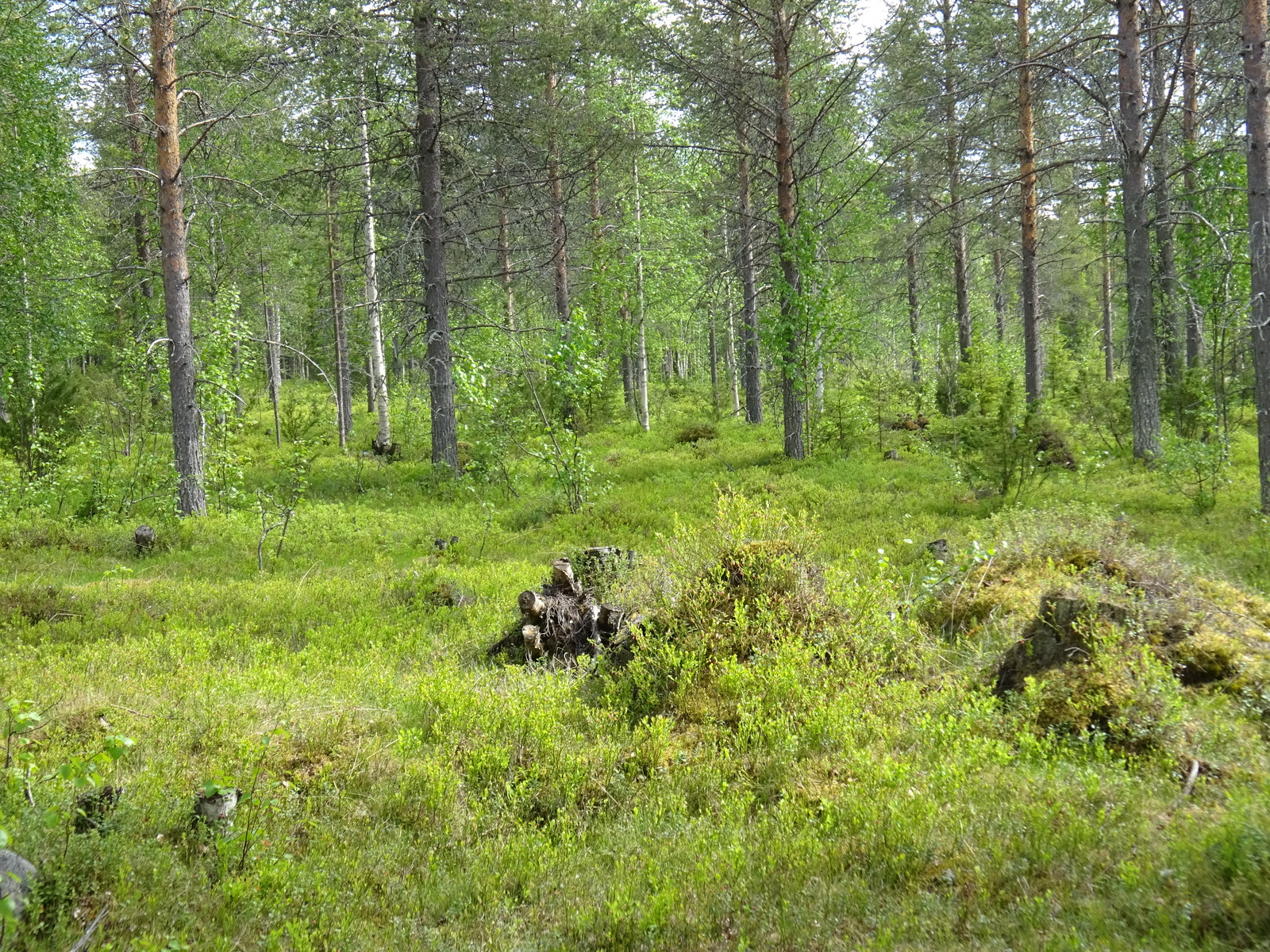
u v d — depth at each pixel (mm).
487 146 19328
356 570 11141
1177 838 3531
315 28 15617
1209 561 8156
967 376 22438
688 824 4254
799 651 5984
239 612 8656
